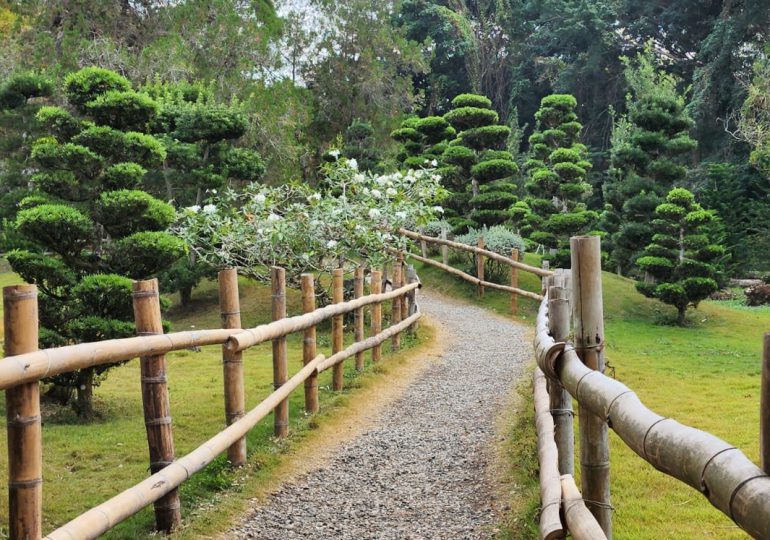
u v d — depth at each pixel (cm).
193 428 739
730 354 1253
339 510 533
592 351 371
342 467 629
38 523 342
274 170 2094
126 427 759
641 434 245
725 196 2836
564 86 3972
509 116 4181
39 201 886
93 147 857
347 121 3105
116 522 394
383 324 1375
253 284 1772
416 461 645
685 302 1611
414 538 484
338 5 3120
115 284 805
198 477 572
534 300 1675
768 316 1830
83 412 811
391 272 1877
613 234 2169
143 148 866
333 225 1230
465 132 2075
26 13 2578
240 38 2434
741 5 3506
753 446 663
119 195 834
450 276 1886
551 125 2322
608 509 370
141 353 443
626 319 1645
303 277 792
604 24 3844
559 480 378
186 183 1650
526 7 4238
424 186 1417
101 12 2642
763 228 2775
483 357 1148
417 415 802
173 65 2166
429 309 1639
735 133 3216
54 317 841
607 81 4025
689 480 212
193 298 1808
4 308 340
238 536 481
